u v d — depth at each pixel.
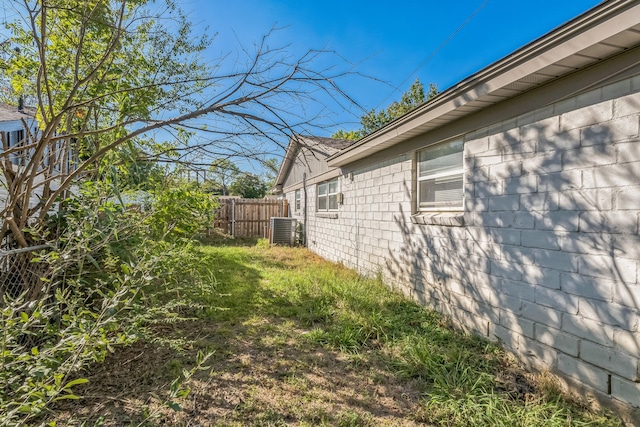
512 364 2.85
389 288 5.23
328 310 4.11
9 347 1.62
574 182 2.39
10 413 1.29
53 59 2.92
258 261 7.66
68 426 1.91
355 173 6.86
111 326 1.76
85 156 3.26
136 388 2.40
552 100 2.55
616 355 2.12
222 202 13.05
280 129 2.60
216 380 2.55
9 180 2.56
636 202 2.03
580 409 2.22
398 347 3.14
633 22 1.83
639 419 2.00
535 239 2.71
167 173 3.42
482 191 3.31
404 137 4.62
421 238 4.42
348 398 2.36
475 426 2.03
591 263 2.28
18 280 2.57
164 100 3.18
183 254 3.32
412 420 2.14
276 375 2.65
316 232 9.82
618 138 2.12
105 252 2.75
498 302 3.10
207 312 3.95
